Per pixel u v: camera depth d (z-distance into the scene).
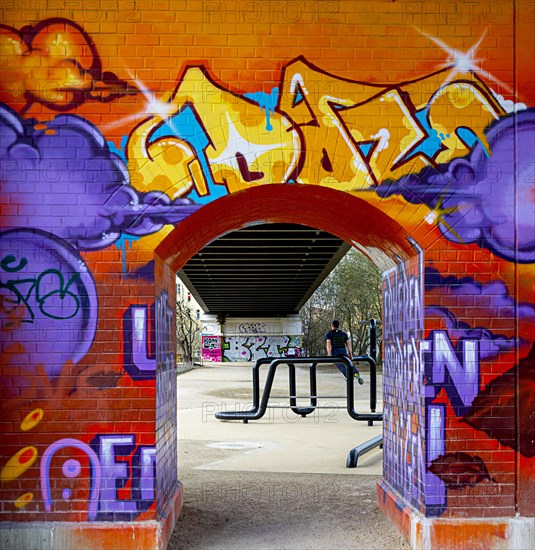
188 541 6.30
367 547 6.10
